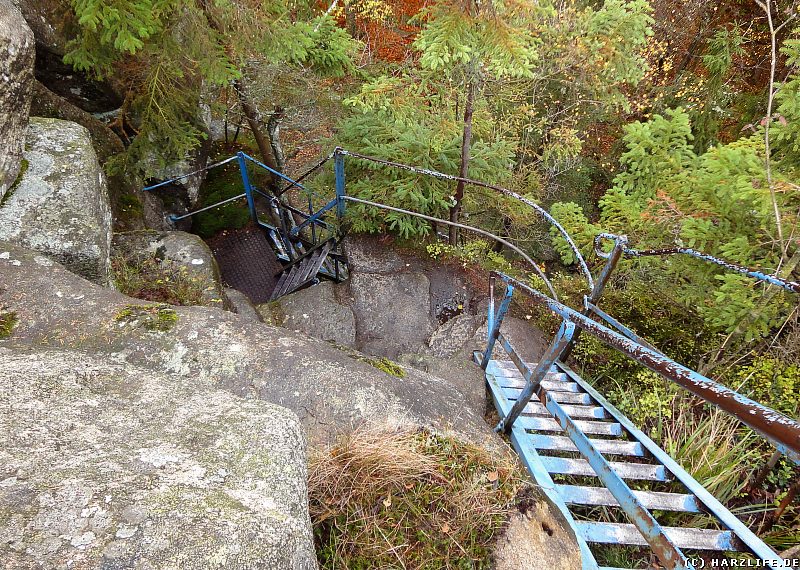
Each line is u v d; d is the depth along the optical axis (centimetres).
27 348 173
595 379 361
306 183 616
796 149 311
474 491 184
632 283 459
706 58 757
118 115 553
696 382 104
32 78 333
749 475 269
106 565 94
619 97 602
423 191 513
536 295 235
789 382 317
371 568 163
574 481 253
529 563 172
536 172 767
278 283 596
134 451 122
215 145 876
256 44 465
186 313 246
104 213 366
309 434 202
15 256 267
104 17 356
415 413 218
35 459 114
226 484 117
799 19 467
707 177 332
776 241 293
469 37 357
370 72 718
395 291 466
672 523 235
